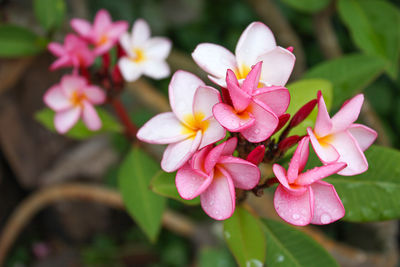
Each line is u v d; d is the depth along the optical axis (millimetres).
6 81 1056
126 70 834
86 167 1472
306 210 621
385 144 1019
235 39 1674
